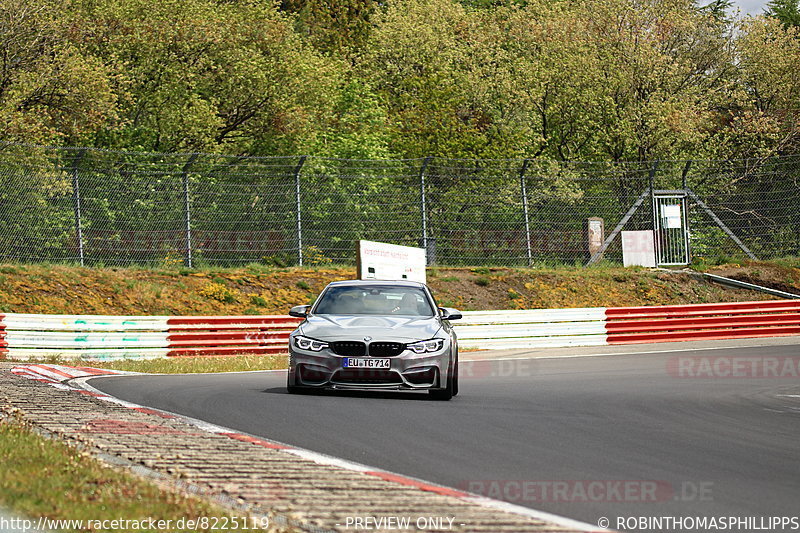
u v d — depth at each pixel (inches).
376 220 2044.8
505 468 511.2
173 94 2372.0
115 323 1370.6
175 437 546.0
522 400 833.5
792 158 2714.1
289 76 2534.5
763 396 901.8
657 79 2829.7
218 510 357.1
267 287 1843.0
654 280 2176.4
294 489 413.4
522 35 3179.1
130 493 377.1
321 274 1936.5
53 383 853.2
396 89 3073.3
